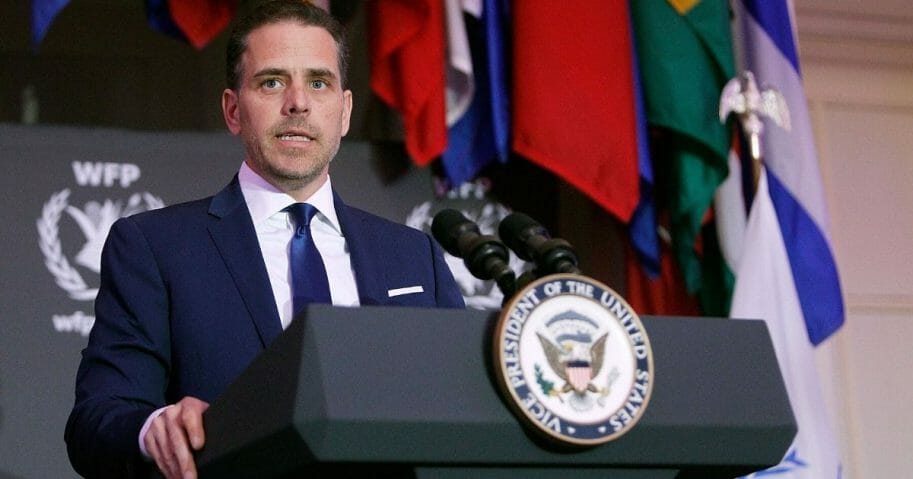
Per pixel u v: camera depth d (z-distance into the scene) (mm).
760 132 10617
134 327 5023
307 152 5355
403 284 5387
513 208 10594
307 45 5402
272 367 3314
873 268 13273
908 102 13703
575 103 10258
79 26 11828
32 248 9352
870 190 13445
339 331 3217
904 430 12984
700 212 10555
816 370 10289
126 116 11789
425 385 3229
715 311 11117
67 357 9266
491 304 10117
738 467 3598
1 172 9398
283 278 5262
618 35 10492
